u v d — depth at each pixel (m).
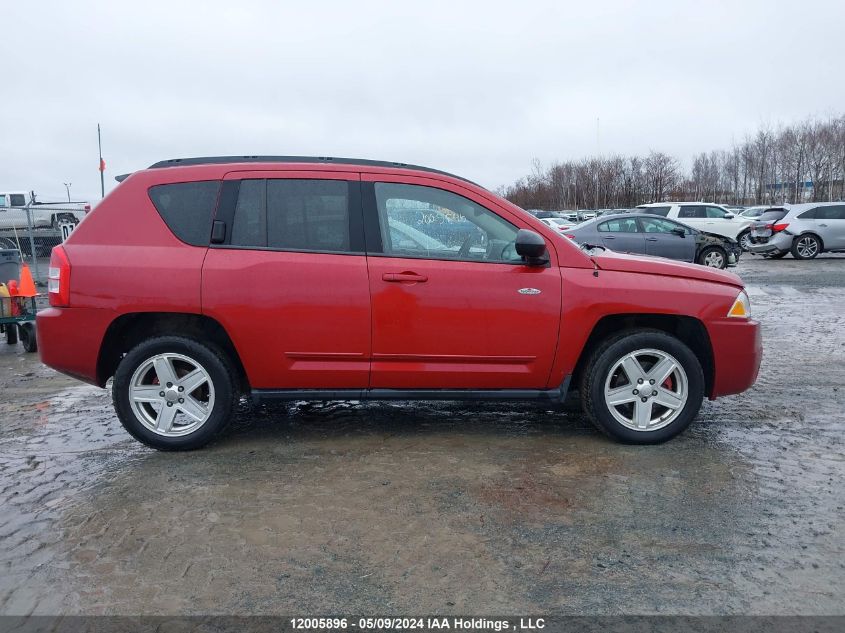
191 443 4.39
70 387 6.39
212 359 4.32
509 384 4.44
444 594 2.81
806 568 2.98
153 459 4.32
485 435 4.75
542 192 67.88
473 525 3.39
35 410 5.57
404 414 5.26
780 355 7.29
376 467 4.16
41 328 4.27
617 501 3.65
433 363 4.36
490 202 4.43
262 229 4.31
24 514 3.54
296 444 4.58
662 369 4.43
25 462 4.31
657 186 56.47
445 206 4.41
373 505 3.62
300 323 4.25
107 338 4.30
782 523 3.39
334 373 4.34
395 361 4.34
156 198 4.33
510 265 4.36
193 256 4.24
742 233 21.30
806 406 5.40
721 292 4.47
